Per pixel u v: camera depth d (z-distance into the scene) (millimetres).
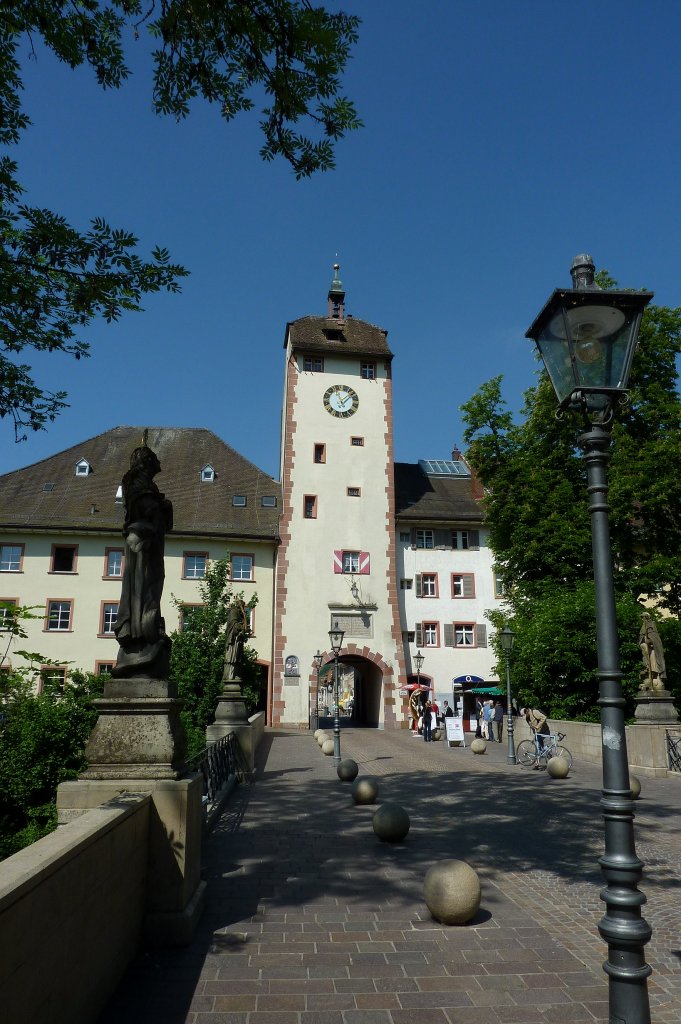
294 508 37781
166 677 6219
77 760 13820
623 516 23172
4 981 2748
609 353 3938
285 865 8039
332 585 37188
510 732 19781
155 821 5488
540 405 25547
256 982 4852
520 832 9953
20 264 7008
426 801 12758
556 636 22312
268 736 29547
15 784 13312
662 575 22562
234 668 16734
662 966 5254
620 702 3506
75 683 15367
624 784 3432
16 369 7875
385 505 38781
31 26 6113
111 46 6270
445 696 37781
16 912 2891
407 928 6020
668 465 22516
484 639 38625
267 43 5844
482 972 5117
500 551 26797
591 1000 4668
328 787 14305
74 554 35156
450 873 6219
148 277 7172
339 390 39844
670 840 9648
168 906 5438
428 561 39250
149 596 6160
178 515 37719
